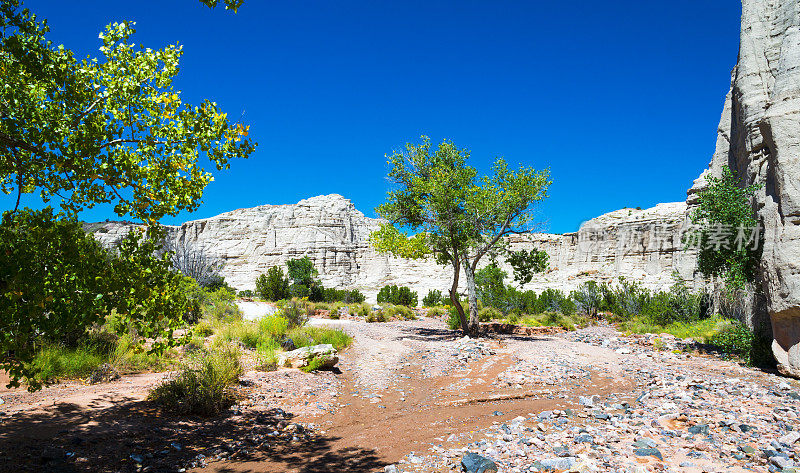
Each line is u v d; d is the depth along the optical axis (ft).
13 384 12.48
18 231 12.94
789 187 36.32
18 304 11.90
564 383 35.70
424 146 72.64
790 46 41.09
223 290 93.25
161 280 16.35
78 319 13.29
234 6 16.63
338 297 182.70
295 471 17.20
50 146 14.35
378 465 17.80
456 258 68.39
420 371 42.63
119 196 16.25
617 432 20.90
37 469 15.87
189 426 22.97
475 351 51.85
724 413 23.99
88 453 17.92
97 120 14.66
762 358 41.37
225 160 17.35
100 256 14.66
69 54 15.31
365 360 48.73
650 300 99.35
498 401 30.25
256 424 24.09
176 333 53.42
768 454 17.39
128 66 16.11
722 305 67.97
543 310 117.19
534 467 16.38
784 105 38.65
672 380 34.63
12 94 13.67
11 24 14.78
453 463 17.56
